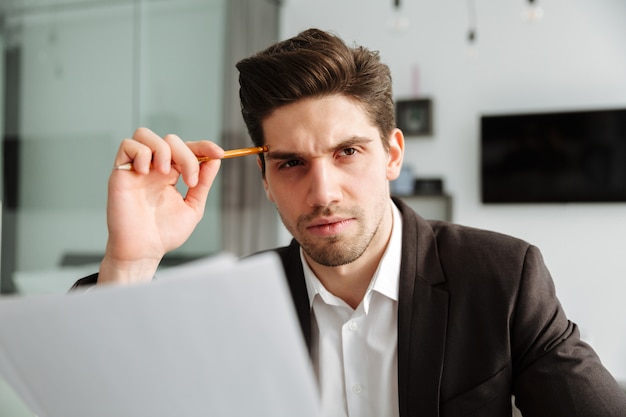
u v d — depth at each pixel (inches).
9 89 95.3
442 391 33.6
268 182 34.7
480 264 35.9
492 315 34.3
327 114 30.8
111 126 111.0
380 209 32.9
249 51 136.6
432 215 138.8
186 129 124.3
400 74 142.7
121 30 113.0
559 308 35.8
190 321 16.6
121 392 18.2
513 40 135.6
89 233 106.5
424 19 141.3
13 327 17.4
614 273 129.5
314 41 33.4
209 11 129.2
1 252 92.9
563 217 132.9
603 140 128.4
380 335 35.7
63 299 16.7
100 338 17.1
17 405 48.8
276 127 31.7
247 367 17.6
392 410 34.8
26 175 97.2
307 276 37.6
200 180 35.2
